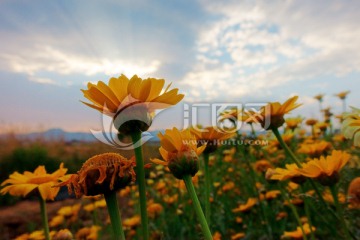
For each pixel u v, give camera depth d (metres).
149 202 0.68
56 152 1.71
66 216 0.55
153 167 0.87
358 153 0.49
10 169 1.66
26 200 1.22
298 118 0.49
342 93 0.72
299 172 0.22
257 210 0.49
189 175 0.14
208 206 0.19
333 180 0.21
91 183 0.13
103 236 0.63
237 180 0.62
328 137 0.64
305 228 0.32
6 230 0.89
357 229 0.30
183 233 0.55
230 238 0.50
